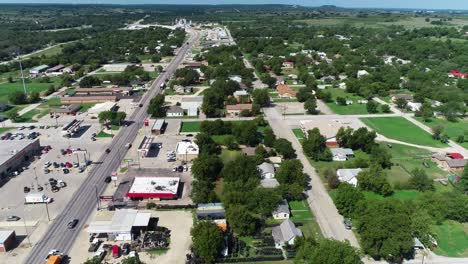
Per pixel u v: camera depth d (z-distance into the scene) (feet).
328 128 545.44
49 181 414.82
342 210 348.18
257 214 349.82
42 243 312.29
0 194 387.96
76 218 347.77
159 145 515.50
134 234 321.32
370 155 486.79
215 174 424.87
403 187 403.54
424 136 558.15
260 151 466.70
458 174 436.35
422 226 309.83
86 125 599.57
